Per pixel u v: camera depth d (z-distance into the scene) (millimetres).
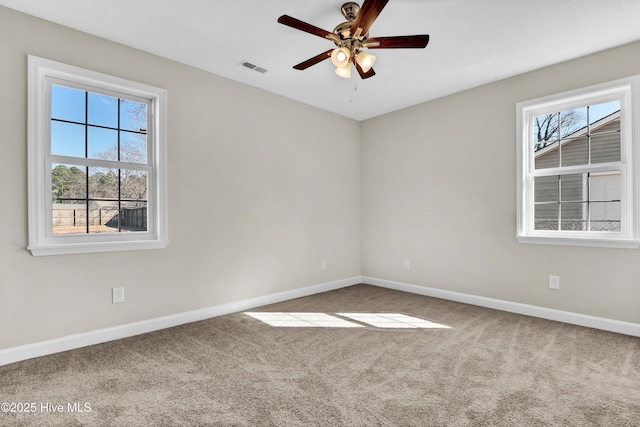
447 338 2611
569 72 2965
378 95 3838
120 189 2736
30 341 2260
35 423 1556
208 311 3162
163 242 2852
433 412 1628
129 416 1607
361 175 4812
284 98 3859
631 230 2674
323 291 4246
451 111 3811
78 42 2467
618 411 1630
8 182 2193
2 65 2172
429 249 4039
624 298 2697
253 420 1576
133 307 2723
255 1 2148
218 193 3264
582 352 2324
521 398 1747
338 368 2104
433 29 2461
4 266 2178
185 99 3031
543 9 2215
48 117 2387
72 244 2402
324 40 2645
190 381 1941
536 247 3178
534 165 3262
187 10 2244
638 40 2619
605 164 2840
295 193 3977
